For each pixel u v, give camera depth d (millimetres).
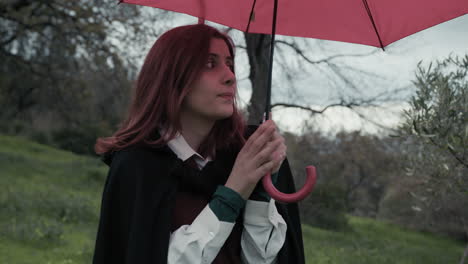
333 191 16203
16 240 7320
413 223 17312
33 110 26547
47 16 13836
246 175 1232
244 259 1363
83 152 24797
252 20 1704
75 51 13445
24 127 28875
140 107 1399
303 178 10211
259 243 1328
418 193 5723
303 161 9766
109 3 11016
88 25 11742
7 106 24766
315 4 1628
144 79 1394
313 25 1676
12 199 10117
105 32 11711
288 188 1566
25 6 13812
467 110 3826
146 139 1332
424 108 3887
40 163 18344
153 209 1250
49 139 26578
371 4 1521
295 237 1466
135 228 1222
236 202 1229
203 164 1384
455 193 4605
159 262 1195
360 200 21031
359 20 1593
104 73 13039
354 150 10742
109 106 17422
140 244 1211
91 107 20062
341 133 9055
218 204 1231
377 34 1577
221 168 1373
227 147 1426
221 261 1318
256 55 6863
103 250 1282
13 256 6508
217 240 1223
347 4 1569
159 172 1301
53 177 15992
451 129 3871
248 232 1328
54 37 14031
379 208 19328
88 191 14703
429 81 3945
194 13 1647
